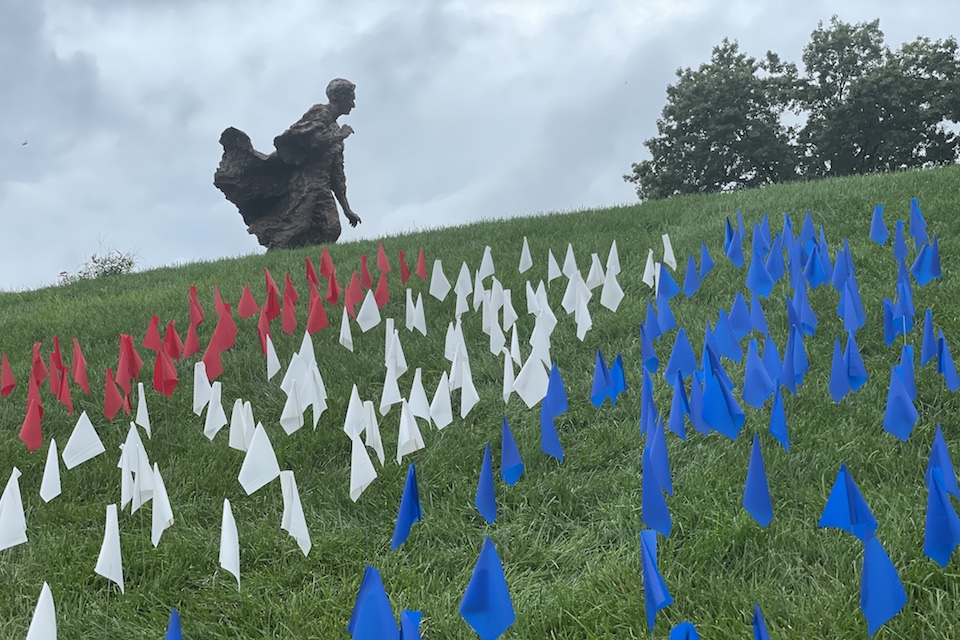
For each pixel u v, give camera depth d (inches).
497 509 144.0
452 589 119.6
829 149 1211.9
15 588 129.9
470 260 331.0
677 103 1232.8
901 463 137.0
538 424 169.8
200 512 152.3
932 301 205.3
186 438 184.1
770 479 138.6
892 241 264.1
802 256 214.4
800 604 104.3
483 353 219.0
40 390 227.8
